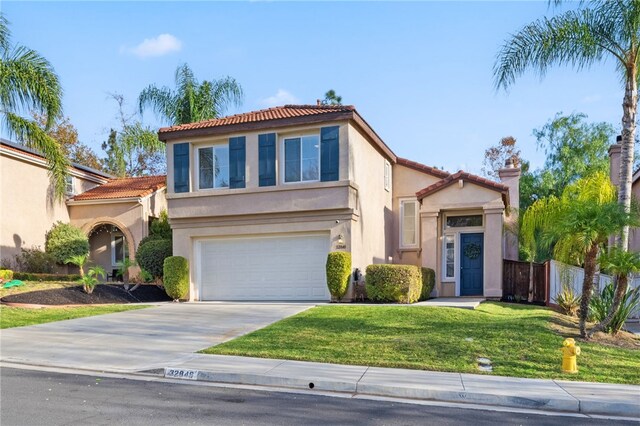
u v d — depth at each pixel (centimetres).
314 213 1625
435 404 690
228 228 1719
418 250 2061
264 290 1706
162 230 2145
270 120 1652
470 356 906
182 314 1381
